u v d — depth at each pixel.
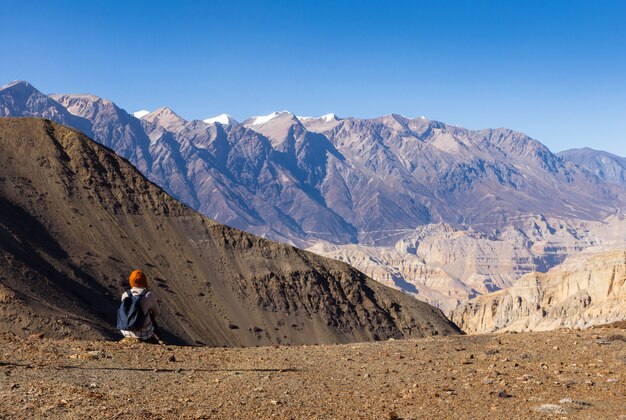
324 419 13.09
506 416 13.52
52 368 16.30
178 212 156.75
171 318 122.25
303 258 162.75
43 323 85.94
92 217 141.25
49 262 115.00
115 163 159.75
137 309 21.17
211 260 149.00
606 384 16.41
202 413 13.08
